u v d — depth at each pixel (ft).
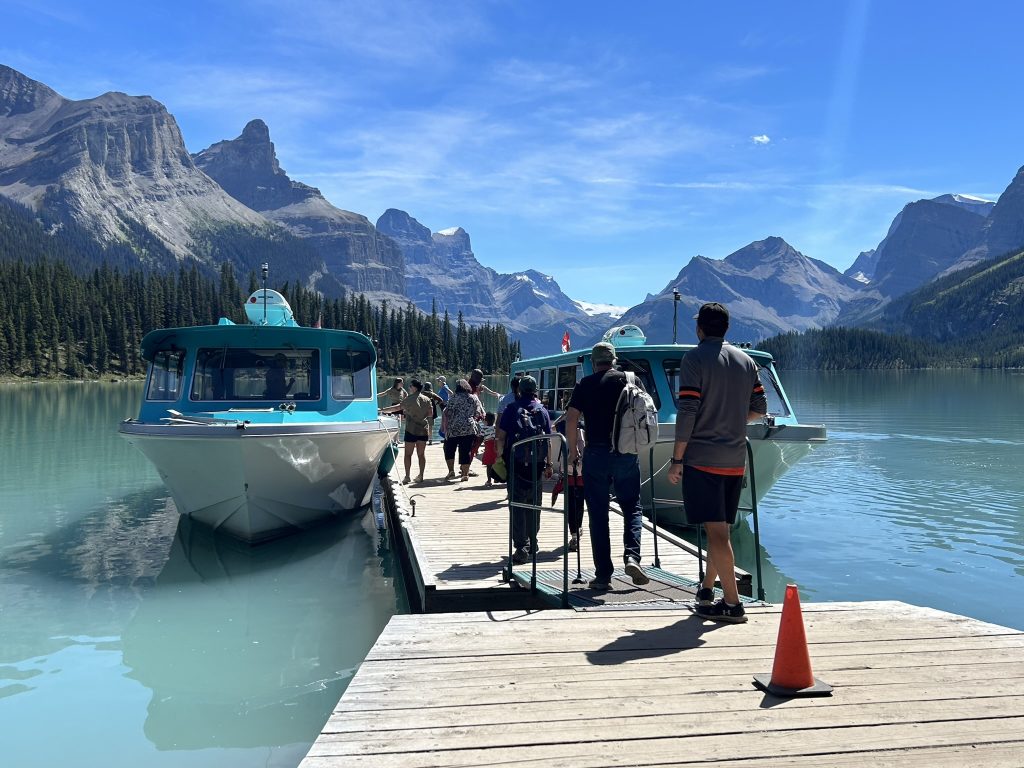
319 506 43.37
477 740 12.01
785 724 12.45
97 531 45.47
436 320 635.66
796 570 35.78
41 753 18.33
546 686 14.23
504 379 556.51
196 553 40.16
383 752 11.62
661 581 23.70
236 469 37.47
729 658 15.67
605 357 21.91
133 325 533.96
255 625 28.66
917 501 54.24
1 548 41.14
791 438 40.93
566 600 20.47
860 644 16.47
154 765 17.65
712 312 18.07
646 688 14.06
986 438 96.02
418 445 50.83
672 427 41.29
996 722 12.51
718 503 17.79
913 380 453.17
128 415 151.74
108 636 27.40
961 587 32.76
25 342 455.22
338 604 31.65
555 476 31.12
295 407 42.29
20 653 25.61
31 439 99.30
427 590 24.27
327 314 617.62
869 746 11.67
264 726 19.88
